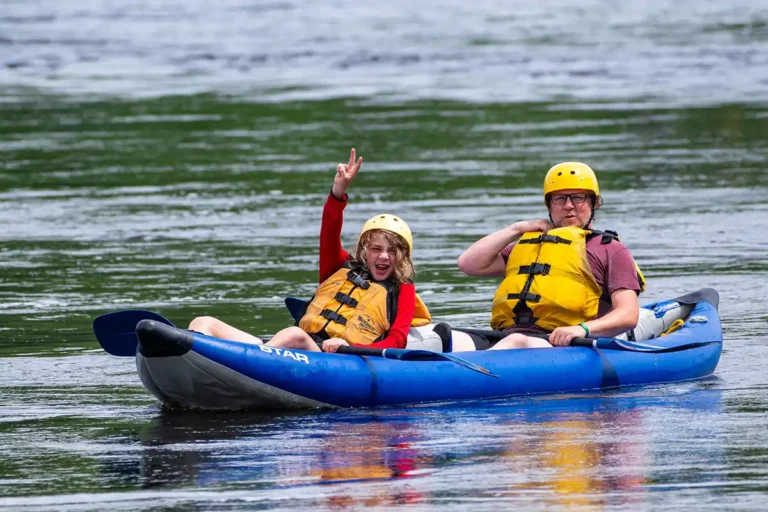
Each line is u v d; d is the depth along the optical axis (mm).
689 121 83875
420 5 183625
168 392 25625
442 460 21891
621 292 28906
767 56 121375
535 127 82688
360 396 26250
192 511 19219
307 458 22141
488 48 130625
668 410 25844
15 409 26531
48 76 116500
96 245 48656
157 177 66062
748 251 45375
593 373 28188
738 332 33938
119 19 166875
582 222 30031
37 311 37719
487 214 54000
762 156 69500
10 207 57656
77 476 21234
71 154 74312
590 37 139500
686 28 146875
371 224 28016
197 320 26578
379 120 87188
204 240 49469
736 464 21359
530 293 29172
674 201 56438
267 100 98312
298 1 189875
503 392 27406
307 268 43906
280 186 62750
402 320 27609
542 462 21656
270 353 25641
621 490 19891
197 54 131250
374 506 19266
